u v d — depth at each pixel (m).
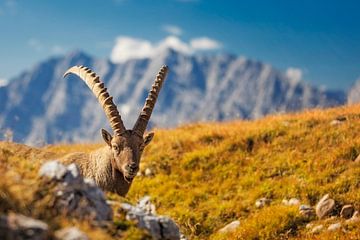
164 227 11.62
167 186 25.70
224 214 23.03
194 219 22.89
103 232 9.96
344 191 22.69
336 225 19.70
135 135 17.55
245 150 27.95
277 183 24.36
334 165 24.92
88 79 18.47
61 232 9.12
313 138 27.58
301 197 23.08
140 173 27.50
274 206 22.23
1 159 11.61
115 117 17.52
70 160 17.52
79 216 10.20
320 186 23.25
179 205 24.25
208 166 27.17
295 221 20.88
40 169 10.77
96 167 17.48
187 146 29.39
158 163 28.00
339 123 28.95
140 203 19.45
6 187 9.59
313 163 25.38
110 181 17.25
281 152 27.28
